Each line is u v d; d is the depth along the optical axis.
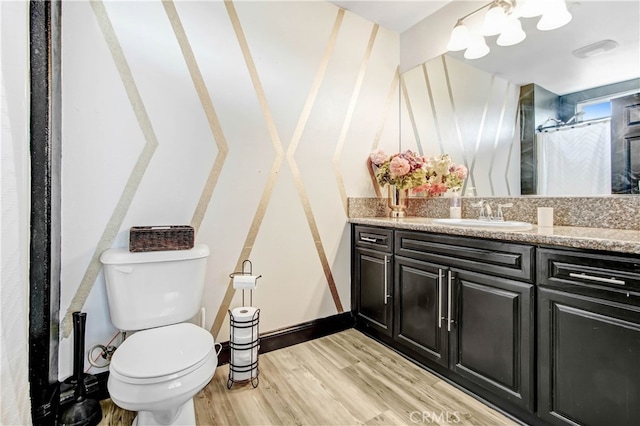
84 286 1.53
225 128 1.92
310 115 2.27
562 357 1.25
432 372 1.84
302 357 2.03
